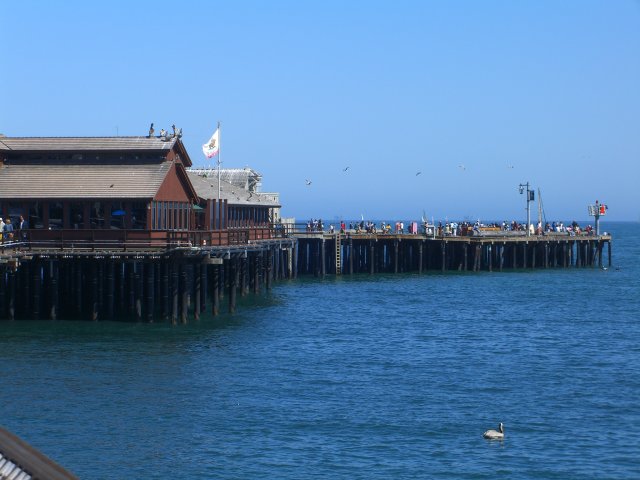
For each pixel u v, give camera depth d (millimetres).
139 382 53438
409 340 72812
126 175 75188
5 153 77688
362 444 42812
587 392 53438
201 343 65875
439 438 43844
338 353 65500
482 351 67750
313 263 135625
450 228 142750
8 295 71875
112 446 41750
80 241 71312
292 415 47375
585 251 156250
